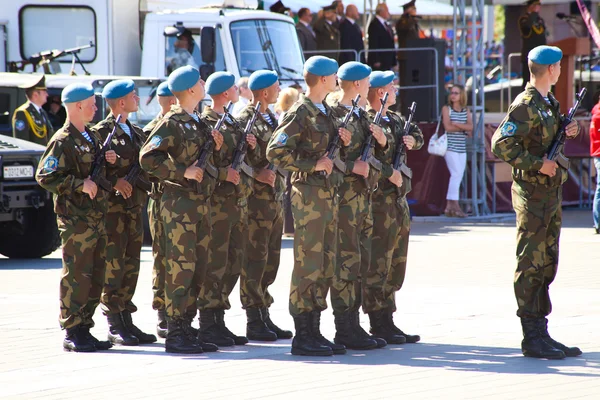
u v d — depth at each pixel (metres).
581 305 23.34
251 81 21.25
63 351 19.34
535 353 18.30
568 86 53.94
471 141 43.28
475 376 16.95
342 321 19.28
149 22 39.75
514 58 72.56
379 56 49.16
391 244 19.97
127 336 20.00
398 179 19.70
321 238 18.70
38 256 32.78
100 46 39.41
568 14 63.66
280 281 27.50
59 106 37.38
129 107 20.25
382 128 19.84
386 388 16.19
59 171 18.97
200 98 19.36
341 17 50.44
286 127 18.42
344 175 19.11
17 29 39.81
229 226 20.17
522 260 18.47
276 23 40.81
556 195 18.45
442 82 45.59
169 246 19.17
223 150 20.08
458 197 43.22
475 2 42.19
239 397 15.73
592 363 17.86
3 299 24.89
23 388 16.42
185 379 16.97
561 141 18.33
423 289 25.84
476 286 26.27
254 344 20.19
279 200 21.16
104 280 19.77
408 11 49.06
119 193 19.94
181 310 19.14
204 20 39.25
